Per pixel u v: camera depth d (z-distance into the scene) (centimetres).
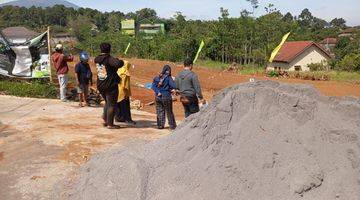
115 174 559
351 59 3538
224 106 545
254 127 508
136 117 1097
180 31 4950
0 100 1218
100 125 936
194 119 614
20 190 596
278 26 4062
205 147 529
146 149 608
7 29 3553
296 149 483
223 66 3688
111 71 867
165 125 998
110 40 5188
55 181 621
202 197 466
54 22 10244
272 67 4166
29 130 879
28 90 1310
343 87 2384
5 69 1442
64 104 1195
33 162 695
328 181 454
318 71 3431
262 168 470
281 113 523
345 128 509
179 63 3900
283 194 445
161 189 500
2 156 727
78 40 6694
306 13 10250
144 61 3744
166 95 911
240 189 459
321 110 532
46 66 1446
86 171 628
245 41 4088
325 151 482
